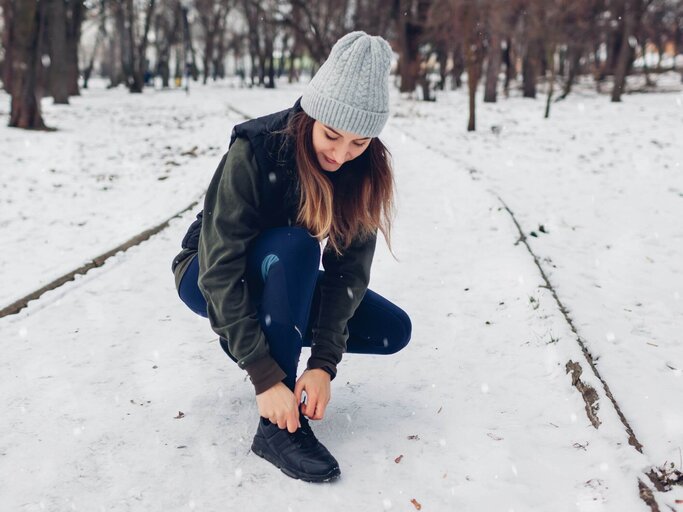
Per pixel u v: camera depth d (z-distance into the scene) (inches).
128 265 183.0
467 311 150.3
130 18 1365.7
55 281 163.0
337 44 75.1
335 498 82.5
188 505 81.3
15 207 261.0
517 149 446.3
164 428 98.5
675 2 1338.6
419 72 1077.1
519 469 88.7
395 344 95.6
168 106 886.4
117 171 351.9
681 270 185.8
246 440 95.1
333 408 104.7
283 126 80.5
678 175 341.7
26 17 532.4
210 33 1983.3
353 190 84.7
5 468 88.7
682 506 79.6
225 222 79.2
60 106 883.4
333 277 88.1
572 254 198.5
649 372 118.7
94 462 90.1
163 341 131.9
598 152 431.5
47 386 112.0
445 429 98.8
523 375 117.3
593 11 961.5
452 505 81.6
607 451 89.8
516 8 741.3
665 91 1048.2
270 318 80.7
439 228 227.1
